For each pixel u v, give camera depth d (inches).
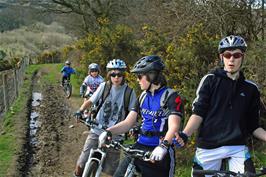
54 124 470.6
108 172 223.6
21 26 2785.4
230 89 147.7
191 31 332.2
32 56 2219.5
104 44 671.8
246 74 298.7
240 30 404.8
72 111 556.7
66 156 343.3
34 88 852.0
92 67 380.8
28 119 502.6
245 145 150.1
